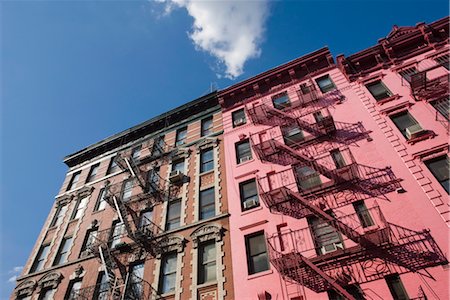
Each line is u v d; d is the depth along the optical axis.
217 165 20.64
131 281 16.28
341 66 21.52
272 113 20.92
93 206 23.66
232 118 23.77
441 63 18.14
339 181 15.04
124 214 19.73
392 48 20.72
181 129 26.28
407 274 11.58
